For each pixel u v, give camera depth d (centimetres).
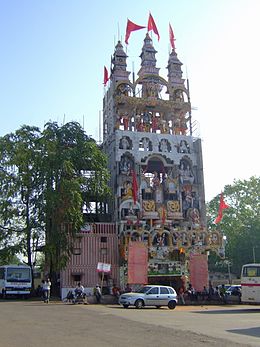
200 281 5044
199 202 5772
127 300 3341
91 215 5466
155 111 6053
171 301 3450
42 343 1402
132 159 5638
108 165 5850
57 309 2947
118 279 5031
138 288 4675
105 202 5659
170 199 5638
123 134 5644
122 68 6006
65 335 1606
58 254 4578
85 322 2083
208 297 4344
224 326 2027
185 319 2392
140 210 5238
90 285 4928
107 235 5153
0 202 4850
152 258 4947
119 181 5472
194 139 5978
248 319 2433
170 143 5816
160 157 5734
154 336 1588
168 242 5131
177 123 6050
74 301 3788
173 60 6366
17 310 2812
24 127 5091
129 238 4956
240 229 7006
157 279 5028
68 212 4478
